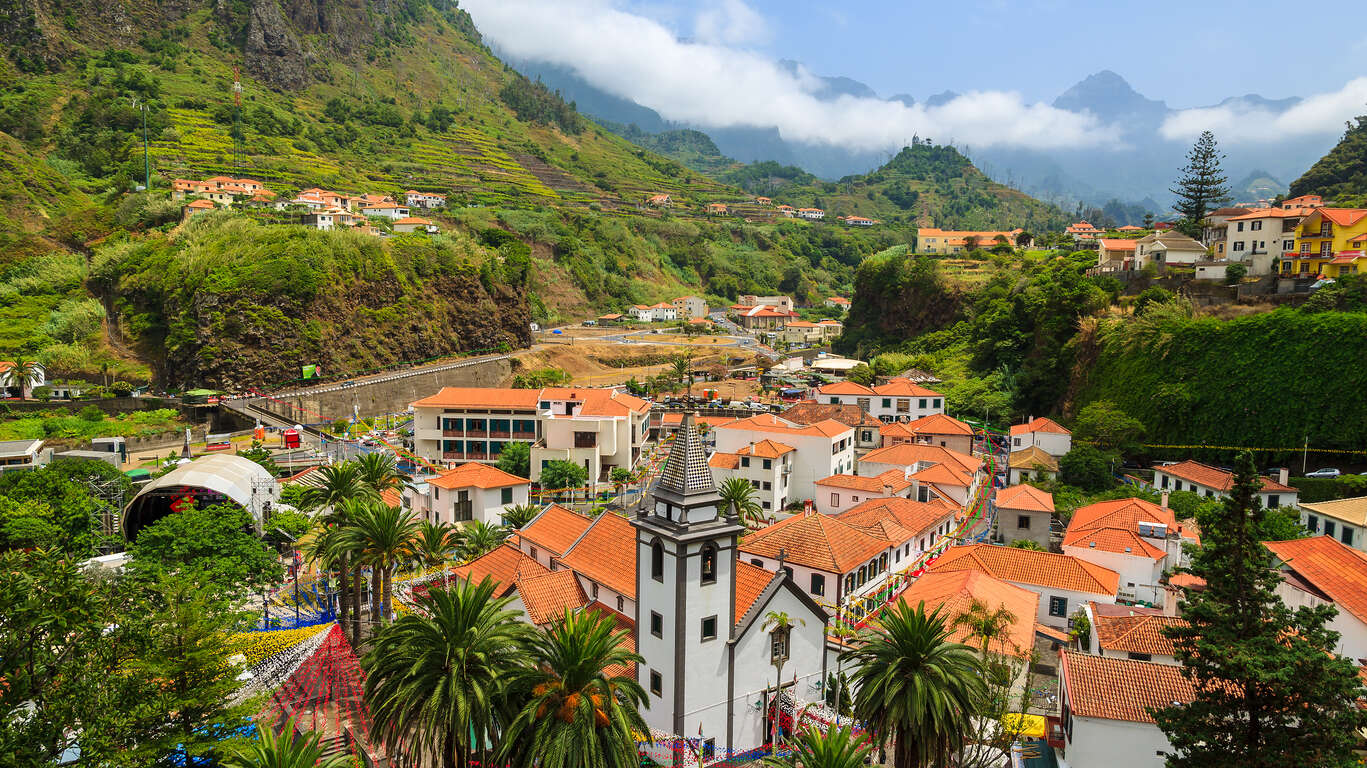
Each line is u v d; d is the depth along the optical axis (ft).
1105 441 377.91
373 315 615.16
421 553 202.80
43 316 579.07
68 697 107.96
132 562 192.54
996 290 616.39
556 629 125.08
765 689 159.53
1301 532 246.06
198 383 524.52
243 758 99.91
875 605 219.00
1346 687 108.68
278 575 225.35
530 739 116.06
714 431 400.88
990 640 171.22
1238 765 112.68
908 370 555.69
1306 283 419.95
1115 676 146.00
